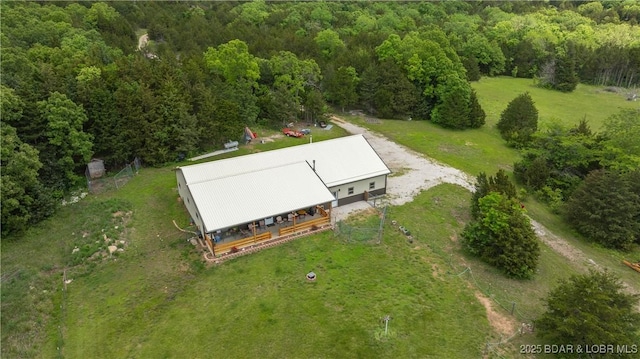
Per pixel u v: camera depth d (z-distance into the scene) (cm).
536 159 4647
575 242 3778
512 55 10162
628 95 8462
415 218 3738
